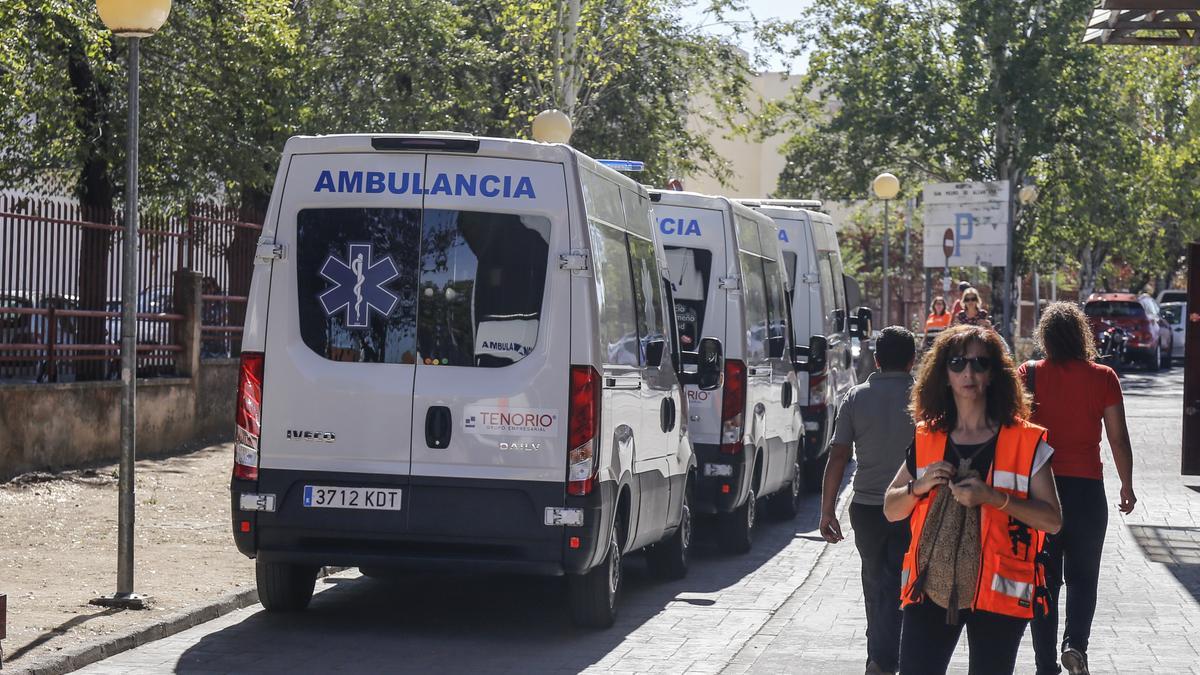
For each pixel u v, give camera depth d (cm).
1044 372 795
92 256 1703
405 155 920
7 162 2269
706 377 1272
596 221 948
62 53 2152
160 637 905
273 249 922
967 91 4888
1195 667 837
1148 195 5275
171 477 1648
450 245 913
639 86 3822
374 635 936
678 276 1295
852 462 2220
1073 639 780
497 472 899
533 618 1013
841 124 5053
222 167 2352
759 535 1455
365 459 906
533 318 906
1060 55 4762
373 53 2838
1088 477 787
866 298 6191
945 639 541
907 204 5497
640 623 997
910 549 545
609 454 930
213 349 2067
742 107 4203
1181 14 1686
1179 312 5716
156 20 996
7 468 1537
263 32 2278
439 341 909
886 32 5006
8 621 889
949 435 542
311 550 912
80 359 1689
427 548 905
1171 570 1195
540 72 3153
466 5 3481
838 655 880
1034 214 5103
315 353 915
